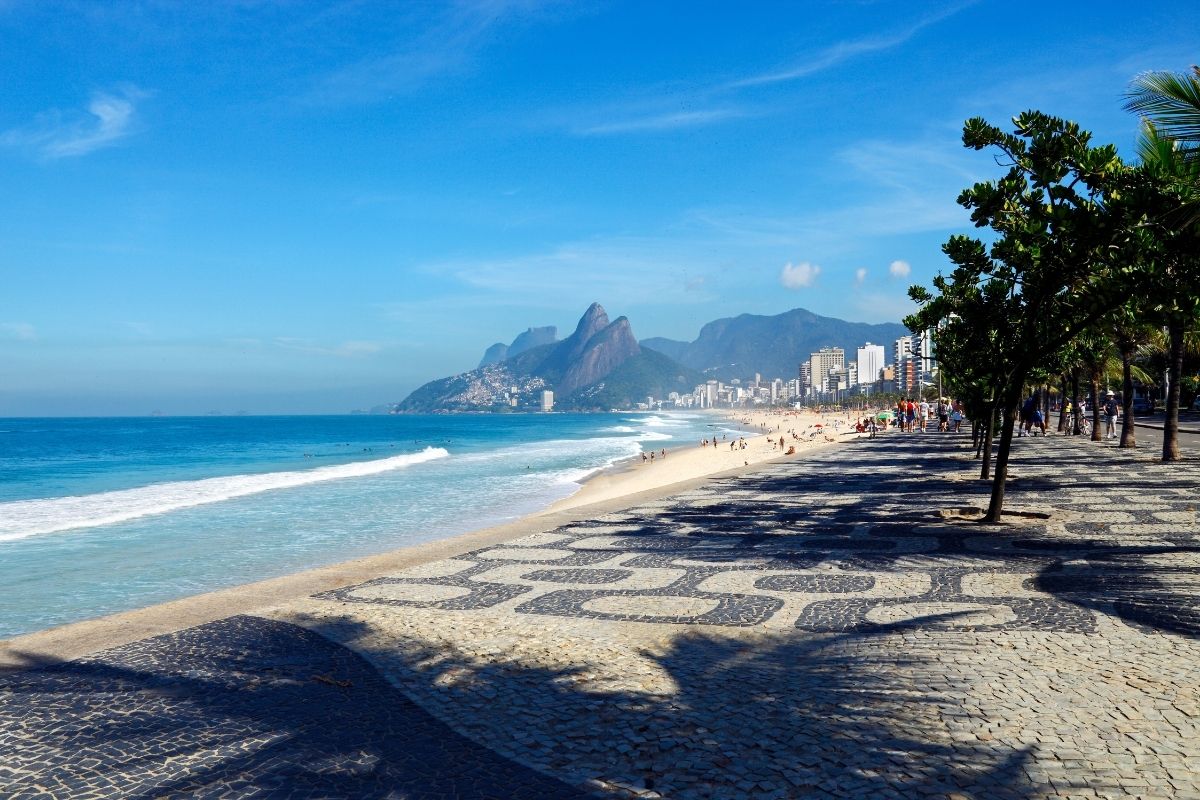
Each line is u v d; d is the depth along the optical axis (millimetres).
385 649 6297
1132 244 9398
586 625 6992
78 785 3955
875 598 7711
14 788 3926
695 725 4625
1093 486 17062
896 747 4230
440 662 5934
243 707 5012
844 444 43406
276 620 7285
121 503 24719
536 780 3959
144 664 5934
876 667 5578
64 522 20172
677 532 12773
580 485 30891
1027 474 20375
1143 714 4570
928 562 9469
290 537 17688
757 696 5086
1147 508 13383
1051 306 11953
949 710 4719
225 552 15773
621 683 5398
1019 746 4191
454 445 76125
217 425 179000
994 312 12562
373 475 36750
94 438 98812
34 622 10594
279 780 3990
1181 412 68438
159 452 65062
